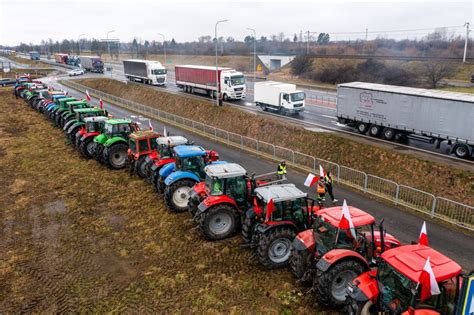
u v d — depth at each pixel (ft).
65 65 370.12
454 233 47.19
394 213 53.36
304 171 73.61
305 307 34.19
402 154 72.13
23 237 49.98
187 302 35.88
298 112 122.93
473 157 73.87
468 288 25.20
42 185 68.44
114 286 38.99
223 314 33.96
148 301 36.37
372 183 61.93
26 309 36.01
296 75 242.37
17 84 185.78
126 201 60.23
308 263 35.86
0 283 40.16
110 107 149.28
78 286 39.27
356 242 33.17
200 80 164.25
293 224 39.63
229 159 81.76
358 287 28.94
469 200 58.08
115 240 48.34
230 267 41.09
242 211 47.52
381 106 89.61
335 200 58.23
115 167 76.02
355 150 78.18
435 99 77.66
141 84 206.69
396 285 26.78
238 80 150.00
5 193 65.21
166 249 45.47
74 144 91.66
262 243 38.63
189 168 56.08
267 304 34.88
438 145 80.74
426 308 25.72
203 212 45.34
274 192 40.57
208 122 120.78
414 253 28.19
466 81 166.61
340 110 101.91
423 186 64.28
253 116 108.37
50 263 43.70
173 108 143.84
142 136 68.69
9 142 98.07
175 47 541.75
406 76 176.24
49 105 124.47
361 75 196.34
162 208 57.16
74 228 51.88
